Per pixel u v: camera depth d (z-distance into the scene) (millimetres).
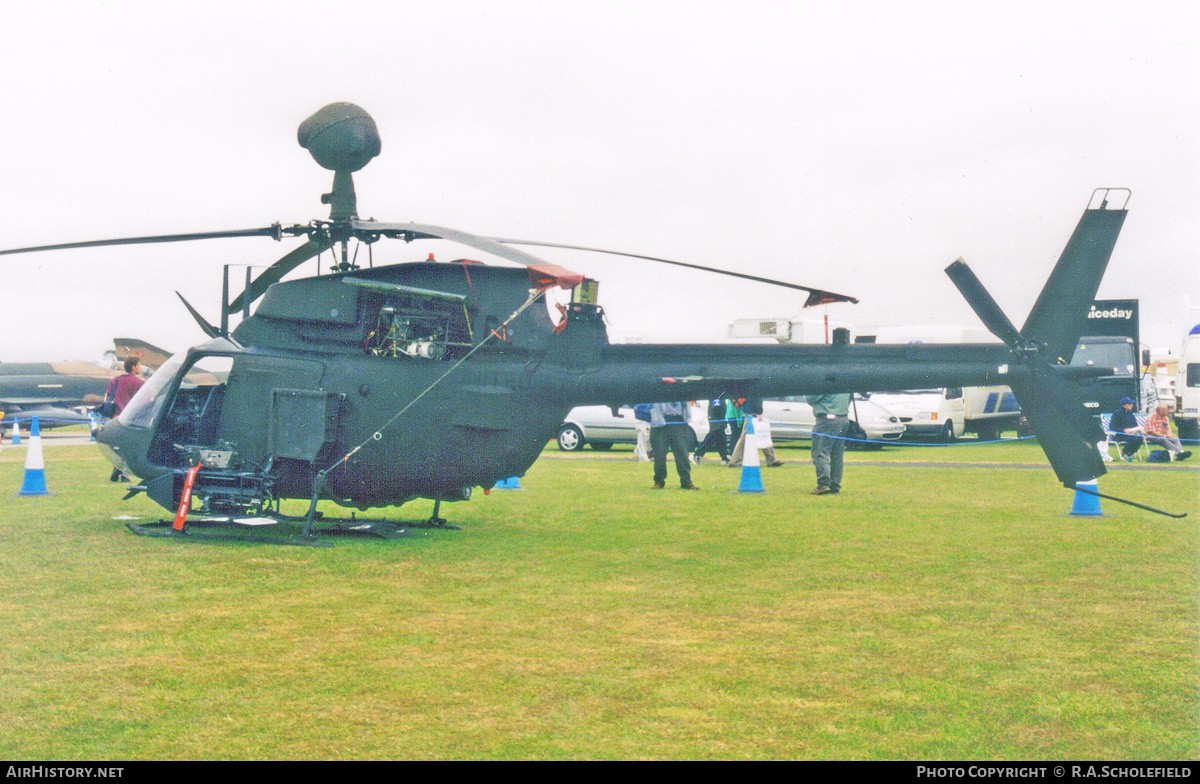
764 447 17812
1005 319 7855
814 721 4293
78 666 5027
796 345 8648
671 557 8148
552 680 4840
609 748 3982
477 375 8578
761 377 8602
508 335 8586
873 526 9969
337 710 4414
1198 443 25938
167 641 5492
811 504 11883
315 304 8641
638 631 5762
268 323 8867
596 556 8188
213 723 4246
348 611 6211
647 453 19109
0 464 17500
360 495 8734
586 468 17406
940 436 24109
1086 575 7391
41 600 6469
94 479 14562
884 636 5660
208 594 6672
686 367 8680
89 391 31688
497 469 8648
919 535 9359
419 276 8547
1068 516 10742
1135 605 6418
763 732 4164
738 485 14273
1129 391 26172
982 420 27062
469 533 9422
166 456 9156
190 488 8758
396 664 5090
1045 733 4141
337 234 8531
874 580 7219
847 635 5680
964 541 9000
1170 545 8766
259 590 6809
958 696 4609
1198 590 6883
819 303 8805
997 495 12914
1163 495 12938
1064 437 7871
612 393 8703
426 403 8547
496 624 5910
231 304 9406
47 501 11766
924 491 13445
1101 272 7859
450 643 5492
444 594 6715
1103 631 5762
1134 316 26797
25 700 4523
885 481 14938
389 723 4258
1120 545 8750
